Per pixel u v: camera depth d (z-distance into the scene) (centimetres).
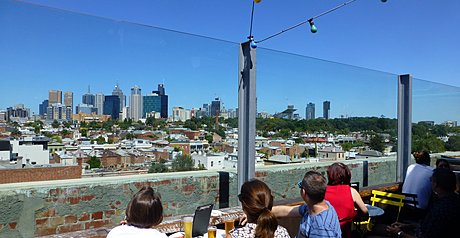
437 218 305
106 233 287
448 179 312
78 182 355
